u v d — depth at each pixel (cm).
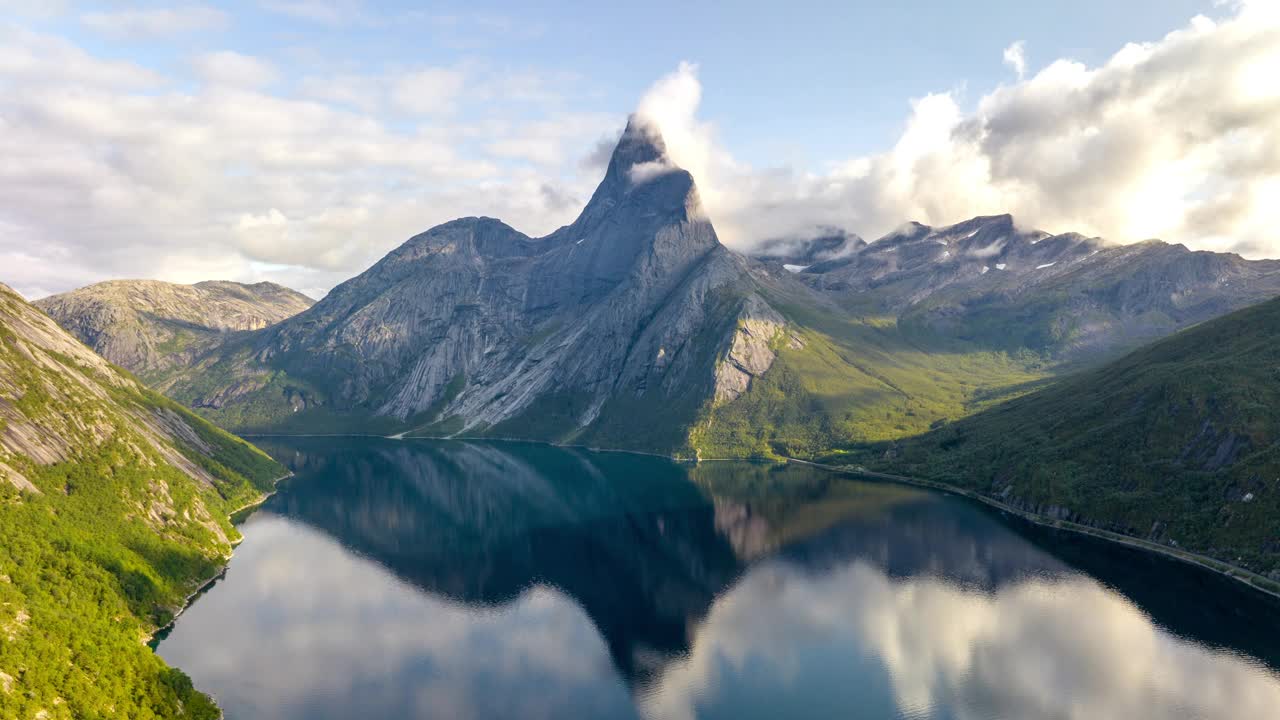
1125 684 12938
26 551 13238
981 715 12144
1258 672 13212
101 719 9688
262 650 14800
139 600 14788
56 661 10131
